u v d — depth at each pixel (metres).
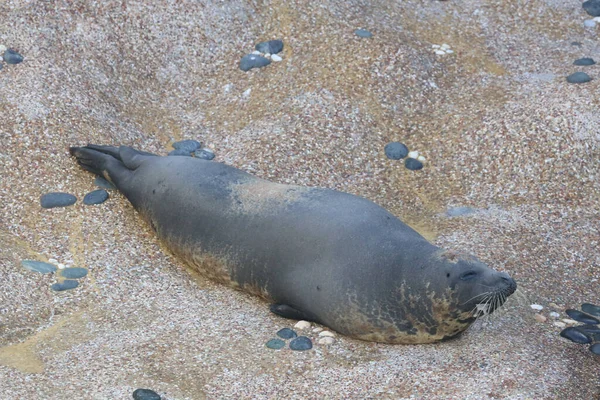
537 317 23.09
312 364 20.53
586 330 22.39
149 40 34.38
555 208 28.88
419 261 21.33
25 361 20.27
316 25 35.66
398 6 38.38
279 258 22.84
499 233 27.33
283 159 30.12
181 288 24.17
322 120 31.73
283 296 22.92
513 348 21.33
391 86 33.38
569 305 24.02
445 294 20.69
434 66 34.88
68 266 24.61
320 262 22.20
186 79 34.12
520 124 31.41
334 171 30.20
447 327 21.22
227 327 22.12
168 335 21.61
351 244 22.08
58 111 30.17
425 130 32.25
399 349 21.45
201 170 25.81
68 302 23.00
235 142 31.12
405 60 34.28
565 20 38.50
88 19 33.72
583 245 26.94
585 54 36.16
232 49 35.28
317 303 22.11
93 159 28.38
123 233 26.31
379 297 21.36
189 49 34.81
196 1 35.69
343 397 19.12
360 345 21.66
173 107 33.00
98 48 33.28
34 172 28.12
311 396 19.19
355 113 32.22
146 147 30.64
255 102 32.94
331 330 22.28
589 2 38.91
